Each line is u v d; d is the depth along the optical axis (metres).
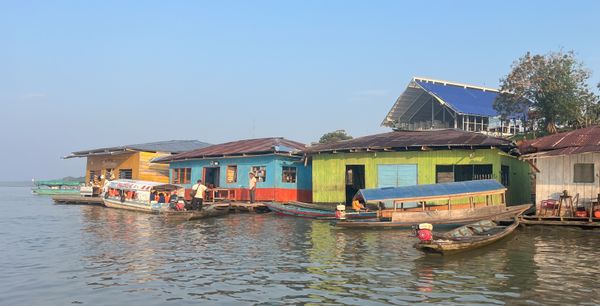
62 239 16.97
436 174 23.77
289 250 14.28
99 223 22.50
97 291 9.67
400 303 8.68
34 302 8.95
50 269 11.76
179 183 35.41
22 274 11.23
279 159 29.64
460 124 49.00
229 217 25.22
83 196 40.00
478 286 9.84
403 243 15.28
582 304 8.59
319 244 15.34
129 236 17.70
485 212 18.39
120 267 11.95
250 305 8.65
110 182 32.97
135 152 40.78
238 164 31.25
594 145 18.47
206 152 33.91
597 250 13.88
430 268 11.53
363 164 25.47
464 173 23.75
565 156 19.00
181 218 23.47
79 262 12.62
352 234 17.61
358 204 20.77
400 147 23.83
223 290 9.68
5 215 27.45
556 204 18.80
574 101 32.44
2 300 9.08
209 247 14.97
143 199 29.53
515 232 17.31
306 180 31.41
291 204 26.55
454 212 18.17
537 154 18.84
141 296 9.29
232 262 12.50
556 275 10.77
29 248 14.98
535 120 36.44
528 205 19.69
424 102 52.53
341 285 9.99
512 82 34.53
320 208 24.69
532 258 12.70
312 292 9.46
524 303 8.65
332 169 26.55
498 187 19.12
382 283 10.12
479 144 21.88
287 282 10.28
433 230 17.53
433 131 28.14
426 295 9.18
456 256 13.03
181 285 10.11
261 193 29.83
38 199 51.34
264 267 11.84
